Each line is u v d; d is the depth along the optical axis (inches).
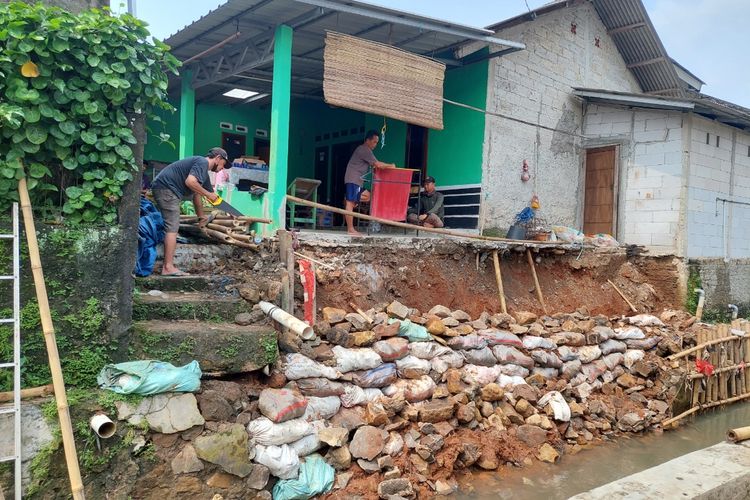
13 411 153.3
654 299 421.4
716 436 293.9
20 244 169.8
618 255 426.3
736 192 476.7
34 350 171.6
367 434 210.8
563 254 395.5
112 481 168.6
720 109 405.1
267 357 202.5
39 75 167.3
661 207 434.3
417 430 227.5
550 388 281.0
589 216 478.3
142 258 232.5
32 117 165.6
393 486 202.5
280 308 234.4
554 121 454.3
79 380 177.2
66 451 153.5
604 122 467.2
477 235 363.3
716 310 449.4
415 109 319.6
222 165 271.7
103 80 174.4
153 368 180.1
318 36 335.6
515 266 370.3
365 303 278.5
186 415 179.6
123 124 184.4
